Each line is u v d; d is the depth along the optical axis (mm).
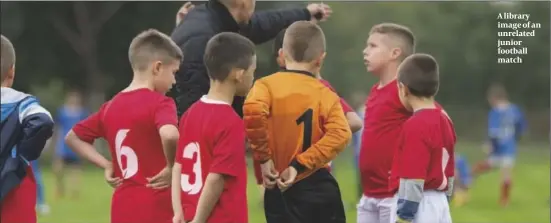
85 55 115188
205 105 16984
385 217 20625
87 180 70000
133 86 18703
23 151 17453
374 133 20688
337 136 17328
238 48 16984
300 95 17516
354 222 37531
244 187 16922
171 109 18125
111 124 18578
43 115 17422
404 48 20953
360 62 131125
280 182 17312
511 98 133250
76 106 59156
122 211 18312
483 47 133750
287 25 22047
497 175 78312
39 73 115812
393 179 18547
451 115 125312
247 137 17547
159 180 18141
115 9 113625
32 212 18078
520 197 54344
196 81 19484
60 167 55906
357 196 48219
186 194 16906
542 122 130125
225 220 16609
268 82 17656
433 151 18031
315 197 17734
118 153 18516
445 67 133500
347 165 87500
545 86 132375
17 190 17719
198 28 19781
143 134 18203
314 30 17922
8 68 17859
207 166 16734
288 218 17750
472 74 133625
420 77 18281
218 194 16500
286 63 18094
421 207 18125
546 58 131375
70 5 113625
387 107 20469
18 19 111188
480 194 57469
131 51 18750
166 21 115188
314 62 17938
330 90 17875
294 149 17484
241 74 17016
